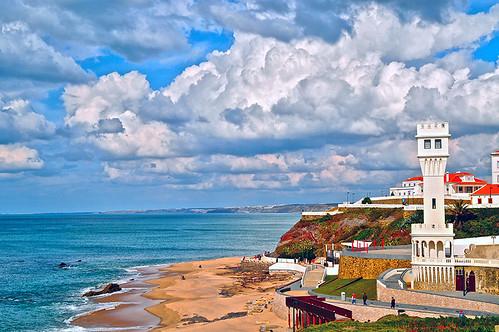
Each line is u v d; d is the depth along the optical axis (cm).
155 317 11625
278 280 15312
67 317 11831
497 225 13875
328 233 17925
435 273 9512
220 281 16338
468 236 13700
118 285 15575
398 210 17125
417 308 8531
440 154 9925
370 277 11131
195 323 10712
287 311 9994
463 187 18688
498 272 9081
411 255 10688
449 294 8981
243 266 18425
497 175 17488
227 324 9931
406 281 9994
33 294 14888
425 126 10038
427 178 9994
